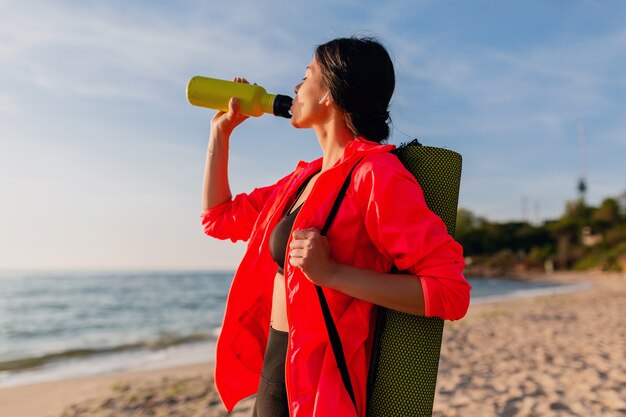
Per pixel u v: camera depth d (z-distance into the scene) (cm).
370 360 116
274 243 128
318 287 113
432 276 105
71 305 2875
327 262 109
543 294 2775
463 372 547
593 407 389
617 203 7125
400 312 114
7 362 873
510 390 448
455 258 107
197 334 1257
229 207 163
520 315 1294
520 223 7944
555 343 750
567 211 7644
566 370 528
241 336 148
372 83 125
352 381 112
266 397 127
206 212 163
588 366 549
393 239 108
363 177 113
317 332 112
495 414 378
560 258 6625
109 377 683
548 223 8188
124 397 529
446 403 414
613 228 6650
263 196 162
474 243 7775
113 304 2942
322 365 111
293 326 115
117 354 948
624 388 441
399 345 113
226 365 147
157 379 636
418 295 105
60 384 630
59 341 1377
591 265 6056
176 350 983
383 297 106
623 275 4659
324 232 116
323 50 130
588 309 1455
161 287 5278
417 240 105
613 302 1738
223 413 443
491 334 902
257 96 146
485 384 480
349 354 112
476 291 3544
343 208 116
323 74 128
